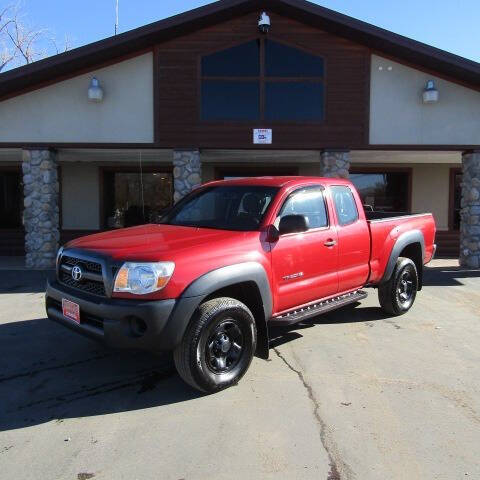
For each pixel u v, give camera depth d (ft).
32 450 10.76
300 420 12.14
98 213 48.75
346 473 9.91
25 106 35.45
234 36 35.45
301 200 16.92
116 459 10.41
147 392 13.80
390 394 13.70
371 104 36.27
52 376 14.96
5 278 32.32
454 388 14.19
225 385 13.76
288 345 17.94
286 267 15.65
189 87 35.58
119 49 34.45
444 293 28.12
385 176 50.80
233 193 17.28
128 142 35.78
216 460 10.38
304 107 36.22
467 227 38.06
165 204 49.96
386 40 33.65
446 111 36.50
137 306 12.34
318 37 35.76
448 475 9.87
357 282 19.44
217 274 13.32
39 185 35.91
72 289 14.28
